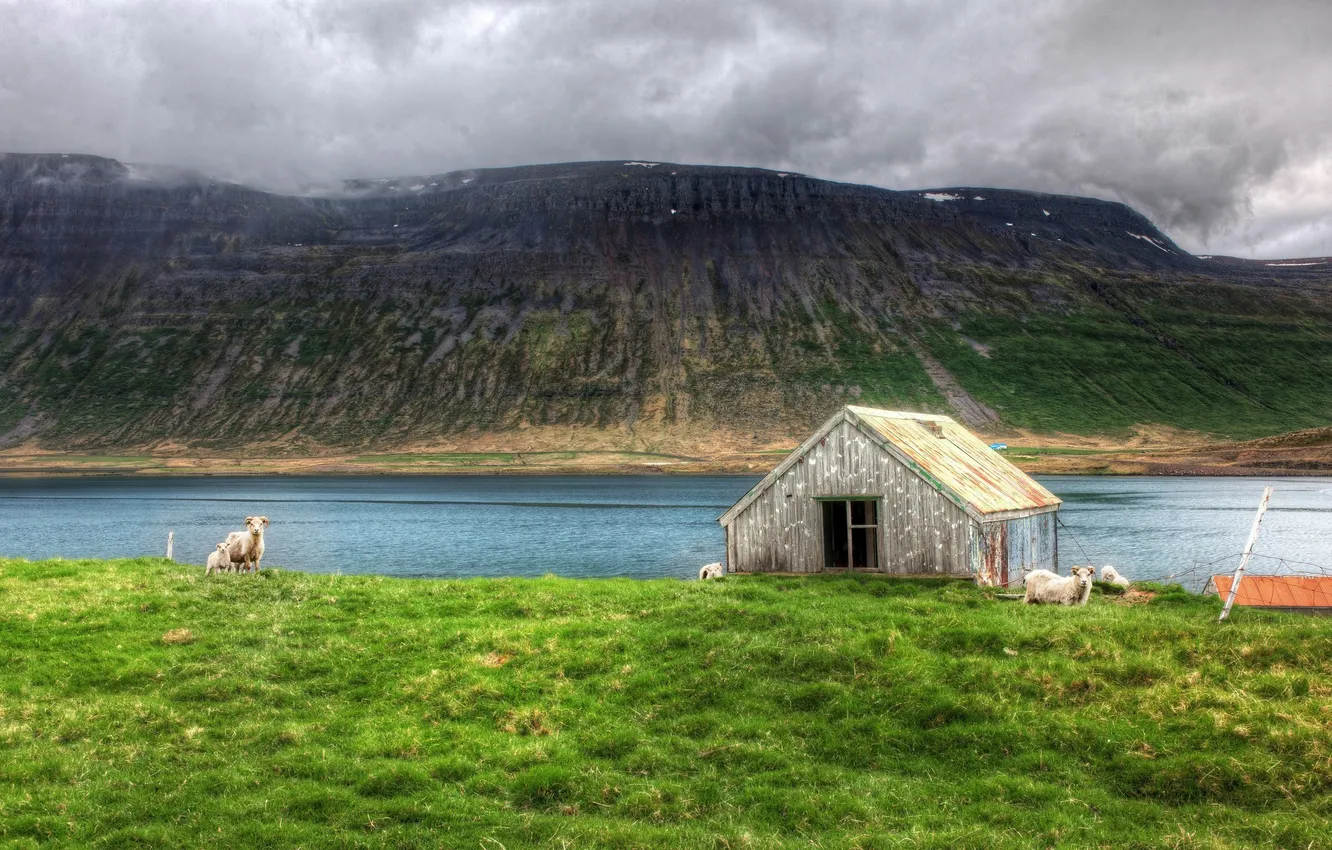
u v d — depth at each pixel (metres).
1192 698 18.66
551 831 15.28
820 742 18.36
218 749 18.31
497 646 23.36
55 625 24.69
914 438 37.66
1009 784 16.52
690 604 26.41
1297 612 32.00
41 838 15.10
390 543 87.81
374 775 17.02
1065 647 21.53
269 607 27.12
